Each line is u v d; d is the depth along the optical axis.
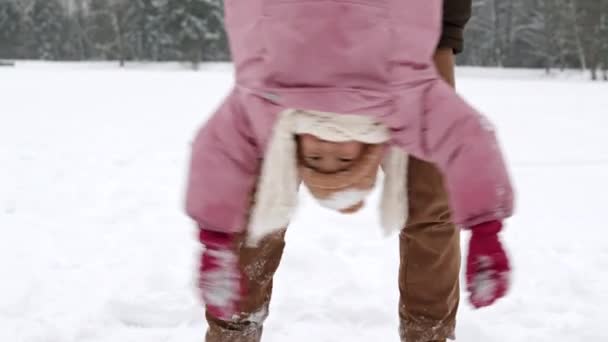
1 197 4.57
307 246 3.37
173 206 4.38
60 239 3.64
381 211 1.67
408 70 1.29
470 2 1.83
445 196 1.83
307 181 1.43
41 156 6.21
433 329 1.99
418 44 1.29
